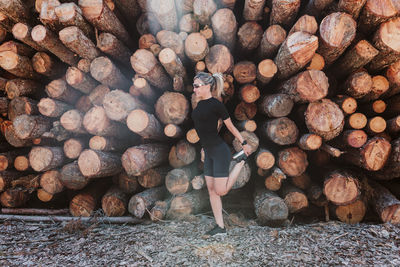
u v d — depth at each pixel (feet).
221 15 10.53
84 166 11.16
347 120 11.00
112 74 11.10
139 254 8.57
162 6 10.30
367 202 11.37
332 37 9.56
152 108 13.08
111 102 10.73
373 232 9.59
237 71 11.75
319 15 11.43
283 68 10.78
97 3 10.12
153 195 12.25
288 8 10.11
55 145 13.20
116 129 12.39
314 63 10.55
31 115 12.32
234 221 11.28
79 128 11.88
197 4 10.46
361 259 8.00
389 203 10.59
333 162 12.74
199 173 13.04
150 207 11.61
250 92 11.55
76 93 13.12
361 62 10.40
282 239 9.35
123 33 12.40
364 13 9.78
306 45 9.32
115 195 12.51
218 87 9.21
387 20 9.69
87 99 12.98
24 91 13.00
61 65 13.46
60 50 11.30
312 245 8.89
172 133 11.38
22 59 12.34
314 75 9.84
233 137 12.78
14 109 12.92
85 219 11.75
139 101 12.01
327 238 9.37
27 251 9.03
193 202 11.73
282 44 10.23
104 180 14.20
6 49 12.23
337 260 7.98
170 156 12.74
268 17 12.22
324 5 10.84
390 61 10.46
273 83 12.81
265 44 11.20
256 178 13.61
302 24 9.81
